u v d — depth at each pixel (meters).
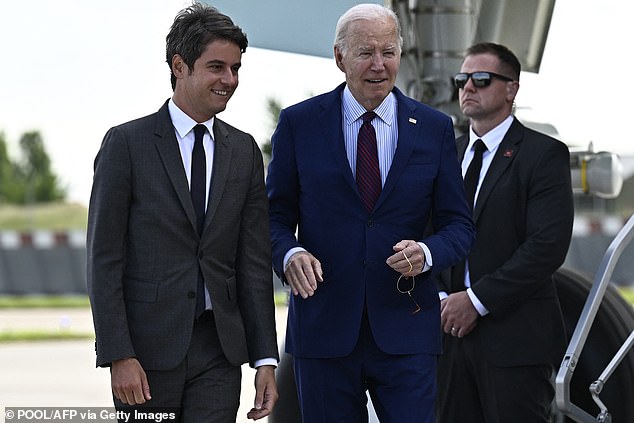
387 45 7.46
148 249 7.07
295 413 10.07
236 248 7.38
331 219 7.77
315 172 7.76
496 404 8.99
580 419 8.61
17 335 29.03
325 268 7.78
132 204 7.10
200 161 7.20
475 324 9.02
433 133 7.85
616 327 10.32
